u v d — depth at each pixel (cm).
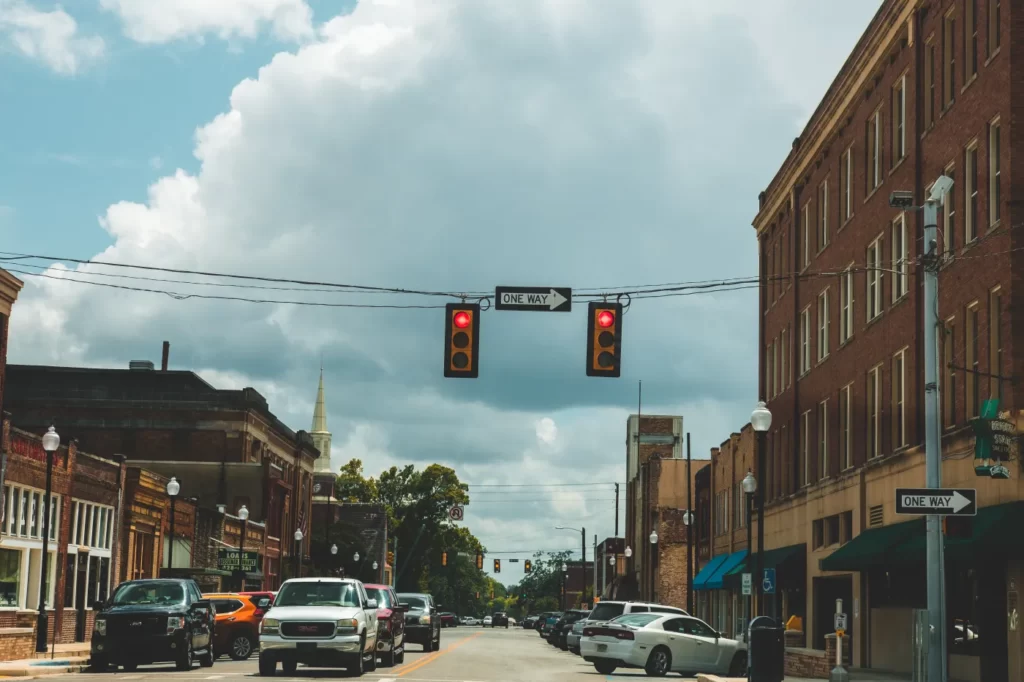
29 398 7912
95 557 4788
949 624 3044
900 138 3634
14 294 4025
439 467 14838
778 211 5316
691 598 5506
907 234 3472
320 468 15688
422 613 4669
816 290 4609
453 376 2425
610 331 2419
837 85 4228
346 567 11169
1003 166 2741
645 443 10756
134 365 8988
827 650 3400
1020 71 2708
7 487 3928
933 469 2183
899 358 3581
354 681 2658
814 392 4591
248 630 3762
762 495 2852
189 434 7906
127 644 2969
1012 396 2644
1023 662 2603
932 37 3316
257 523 7562
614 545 10838
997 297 2795
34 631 3550
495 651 4978
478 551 14875
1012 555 2656
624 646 3422
